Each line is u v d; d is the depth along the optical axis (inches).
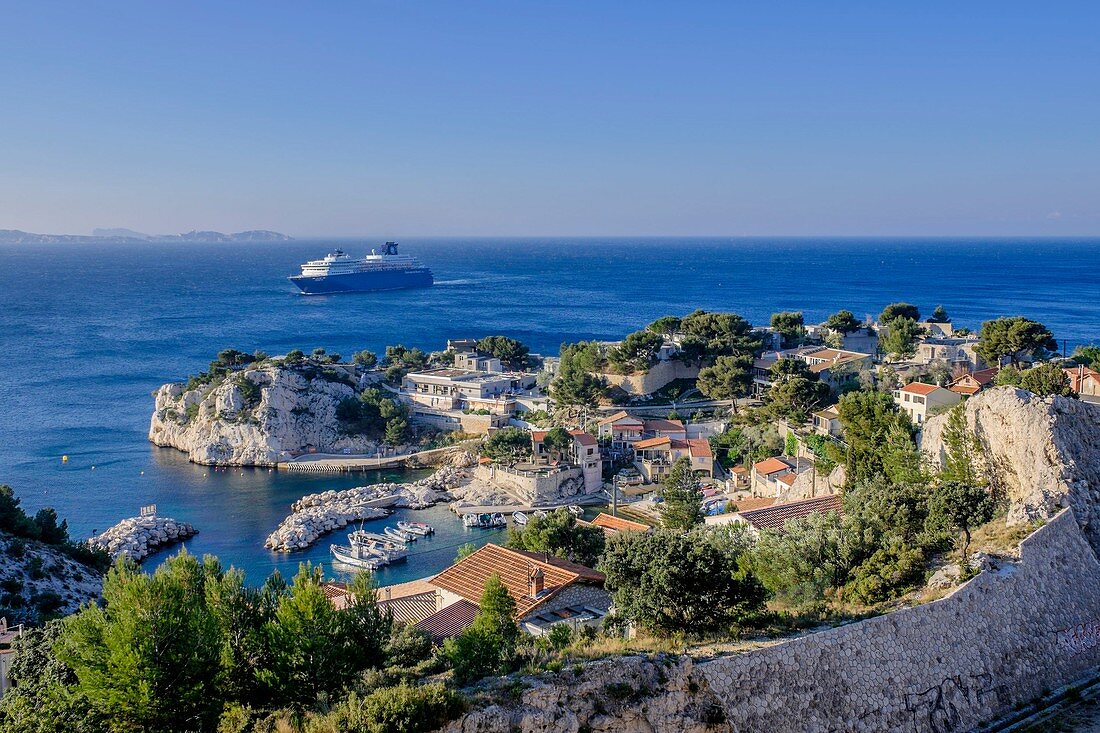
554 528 3690.9
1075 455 2672.2
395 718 1524.4
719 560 2273.6
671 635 2144.4
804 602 2315.5
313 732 1531.7
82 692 1672.0
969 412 2967.5
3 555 3705.7
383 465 7495.1
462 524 6003.9
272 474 7381.9
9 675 2150.6
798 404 6323.8
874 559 2422.5
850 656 1935.3
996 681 2054.6
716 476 6299.2
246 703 1744.6
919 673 1984.5
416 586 3344.0
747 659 1841.8
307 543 5580.7
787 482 5177.2
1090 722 1955.0
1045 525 2357.3
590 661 1804.9
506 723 1595.7
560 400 7534.5
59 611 3373.5
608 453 6879.9
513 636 2202.3
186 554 2006.6
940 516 2512.3
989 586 2162.9
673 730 1722.4
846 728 1859.0
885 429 3885.3
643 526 4788.4
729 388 7278.5
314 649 1760.6
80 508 6397.6
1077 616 2260.1
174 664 1648.6
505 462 6781.5
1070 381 5103.3
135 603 1660.9
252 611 1947.6
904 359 7775.6
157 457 7824.8
